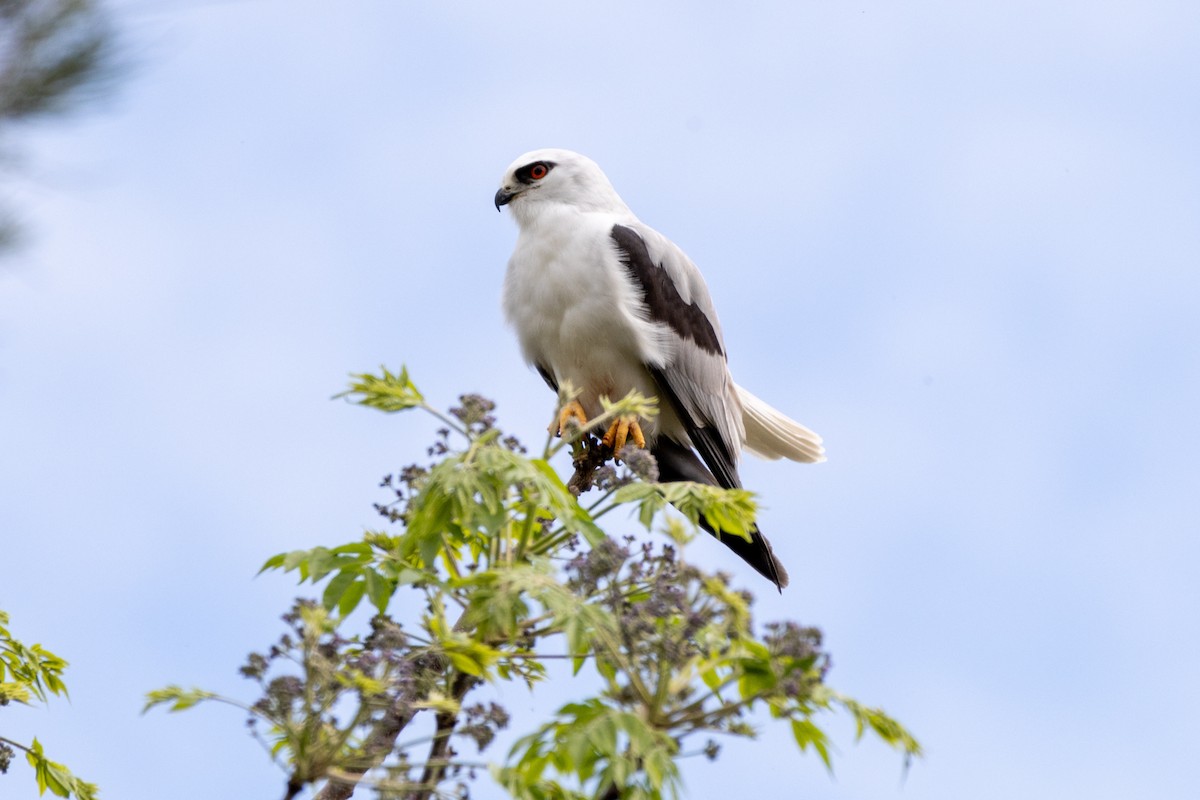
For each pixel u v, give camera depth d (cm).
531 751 615
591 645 639
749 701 605
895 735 611
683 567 629
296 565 704
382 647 644
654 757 573
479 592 644
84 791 791
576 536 744
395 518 741
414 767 595
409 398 714
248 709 605
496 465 684
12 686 801
